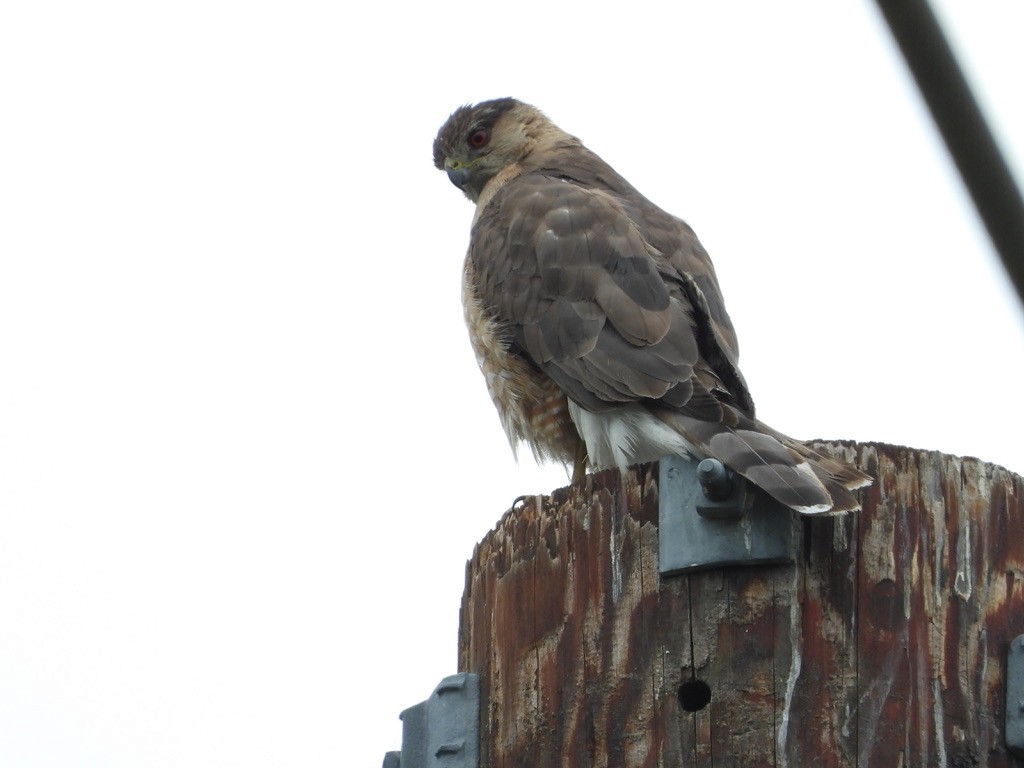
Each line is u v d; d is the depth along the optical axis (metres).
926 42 4.68
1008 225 4.97
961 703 7.17
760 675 7.10
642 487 7.61
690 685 7.24
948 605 7.30
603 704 7.34
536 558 7.80
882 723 7.01
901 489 7.47
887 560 7.30
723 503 7.23
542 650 7.63
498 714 7.81
